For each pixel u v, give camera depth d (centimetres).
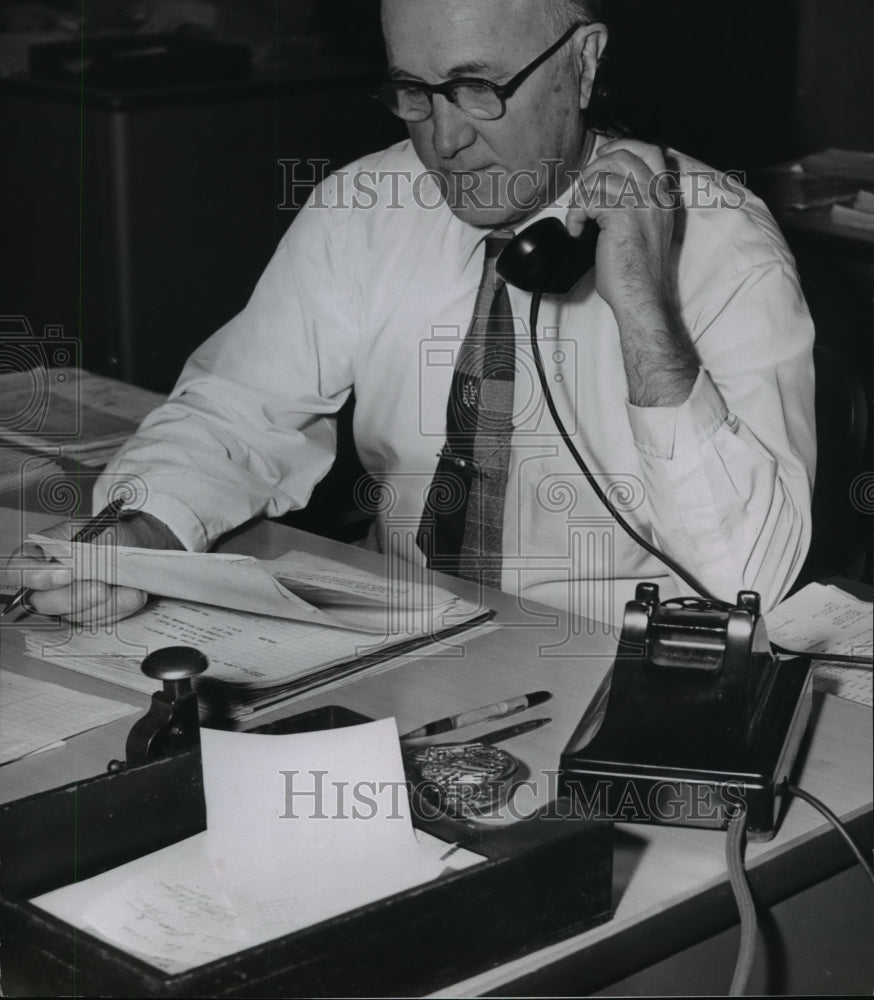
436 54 133
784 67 184
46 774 83
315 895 70
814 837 77
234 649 99
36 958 64
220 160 262
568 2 135
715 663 82
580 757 77
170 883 72
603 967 69
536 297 124
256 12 265
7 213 260
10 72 263
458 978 66
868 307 156
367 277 158
